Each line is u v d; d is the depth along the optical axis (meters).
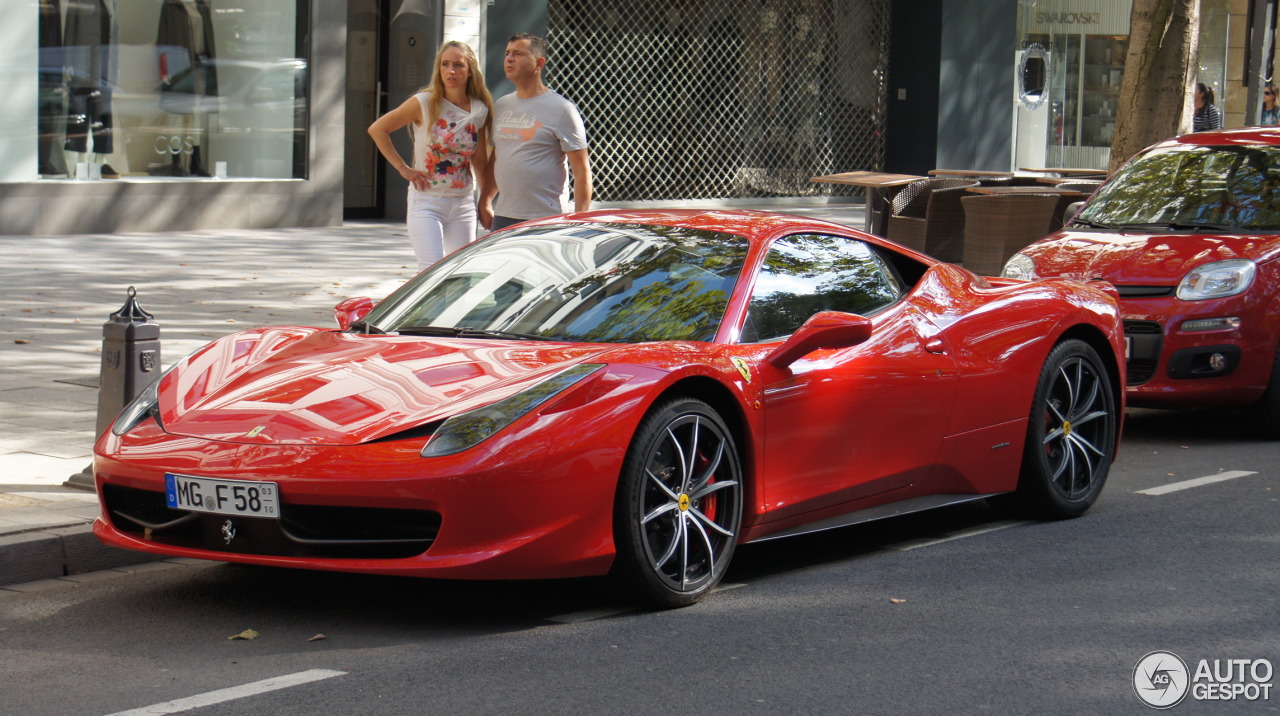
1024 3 32.12
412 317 6.89
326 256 18.91
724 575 6.66
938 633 5.71
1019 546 7.29
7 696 4.87
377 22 24.23
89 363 11.22
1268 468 9.43
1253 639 5.68
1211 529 7.67
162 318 13.30
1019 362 7.62
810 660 5.33
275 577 6.51
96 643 5.50
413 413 5.62
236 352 6.60
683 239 6.96
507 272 7.01
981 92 30.64
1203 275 10.22
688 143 27.80
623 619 5.84
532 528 5.45
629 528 5.71
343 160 23.05
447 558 5.35
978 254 16.03
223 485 5.47
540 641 5.53
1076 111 33.31
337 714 4.69
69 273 16.22
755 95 28.66
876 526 7.80
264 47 21.89
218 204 21.61
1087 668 5.29
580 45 25.97
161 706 4.76
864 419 6.79
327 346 6.50
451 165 10.44
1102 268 10.59
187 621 5.81
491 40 24.16
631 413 5.69
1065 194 16.30
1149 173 11.93
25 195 19.56
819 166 29.89
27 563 6.38
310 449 5.47
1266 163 11.44
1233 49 38.38
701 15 27.62
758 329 6.49
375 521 5.44
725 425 6.12
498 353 6.12
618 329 6.38
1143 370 10.33
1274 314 10.19
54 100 19.77
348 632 5.66
